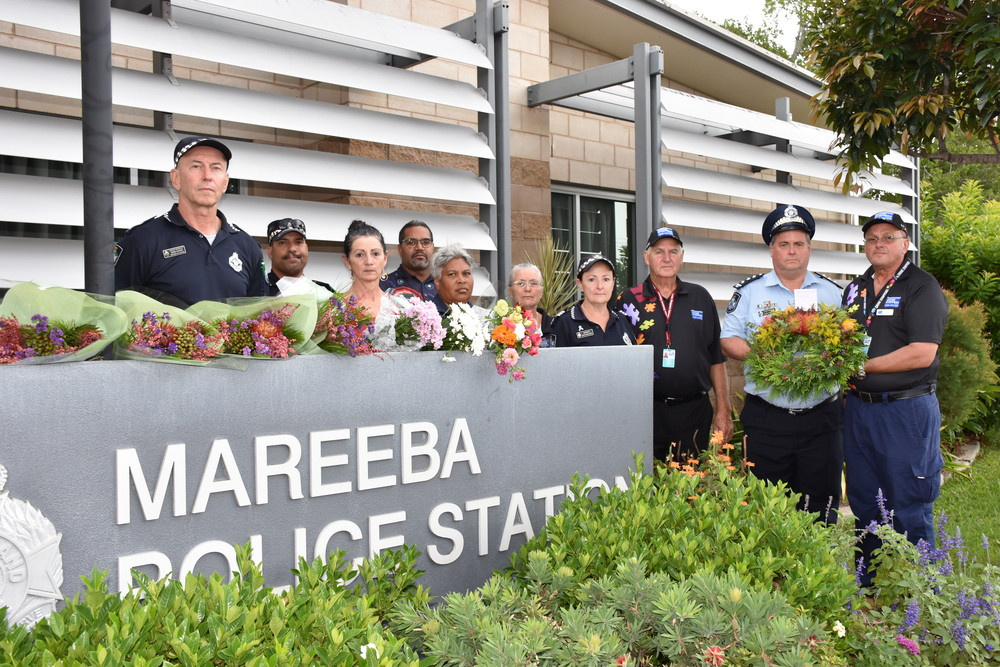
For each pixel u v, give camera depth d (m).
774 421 4.11
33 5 3.47
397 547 2.55
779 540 2.53
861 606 2.73
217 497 2.17
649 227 5.66
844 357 3.65
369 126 4.54
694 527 2.59
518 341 2.81
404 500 2.58
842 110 5.44
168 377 2.09
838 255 8.19
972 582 2.88
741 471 3.97
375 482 2.50
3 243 3.49
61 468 1.93
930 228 10.27
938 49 4.93
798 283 4.32
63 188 3.60
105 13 2.16
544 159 6.79
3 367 1.85
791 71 8.90
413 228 4.28
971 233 9.98
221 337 2.16
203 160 2.83
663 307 4.41
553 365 3.02
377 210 4.71
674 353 4.32
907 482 3.92
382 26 4.52
